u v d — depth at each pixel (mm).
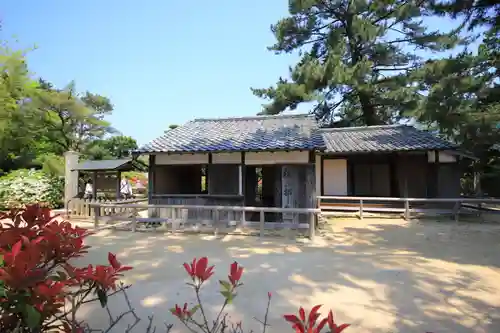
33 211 3195
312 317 1849
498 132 14719
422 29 18969
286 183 9930
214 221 9125
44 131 20578
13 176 15852
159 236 8914
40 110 19109
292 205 9883
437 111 14211
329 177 13844
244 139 10766
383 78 19953
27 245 2225
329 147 13328
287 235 8953
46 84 27453
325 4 20172
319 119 23734
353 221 11758
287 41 21734
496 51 16516
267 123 13195
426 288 4758
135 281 5098
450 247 7508
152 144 10945
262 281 5074
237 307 4078
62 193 16125
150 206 9352
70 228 2768
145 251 7125
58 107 19922
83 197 14797
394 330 3473
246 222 9172
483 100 15750
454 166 12336
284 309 4020
